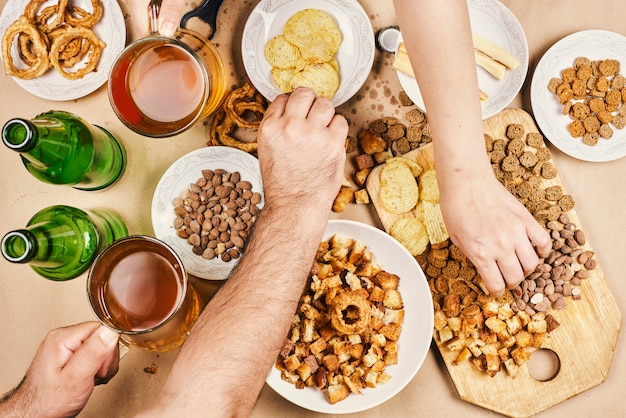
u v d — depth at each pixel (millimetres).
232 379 566
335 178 643
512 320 806
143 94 719
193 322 755
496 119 834
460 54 607
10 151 839
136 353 818
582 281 826
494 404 814
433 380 827
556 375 823
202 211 802
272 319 594
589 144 824
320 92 787
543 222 825
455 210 704
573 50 830
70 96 808
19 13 809
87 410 821
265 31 802
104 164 781
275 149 630
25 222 841
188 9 833
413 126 831
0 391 827
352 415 826
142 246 713
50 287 832
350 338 784
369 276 795
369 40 794
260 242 625
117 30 802
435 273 817
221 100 818
